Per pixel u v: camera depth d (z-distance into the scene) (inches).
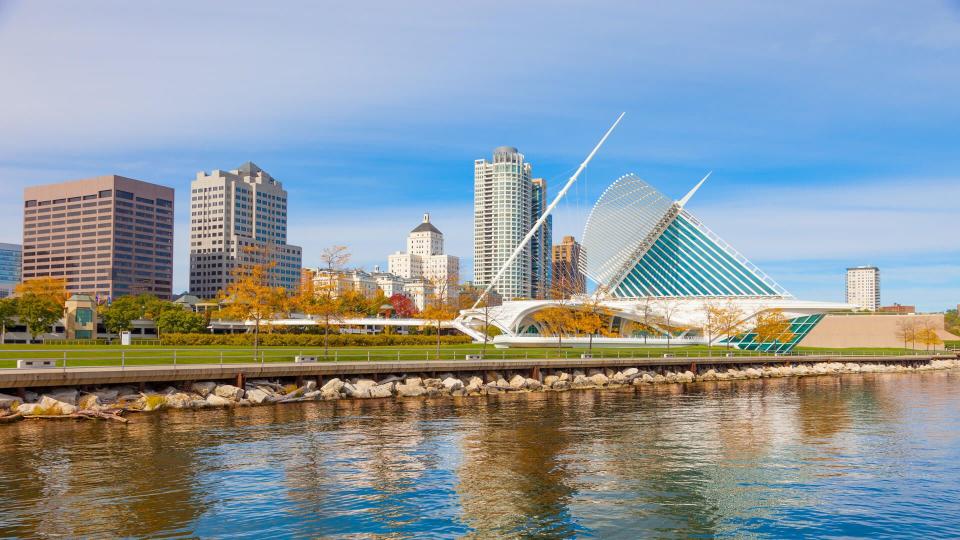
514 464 1136.2
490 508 896.9
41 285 5940.0
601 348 4094.5
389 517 853.2
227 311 3233.3
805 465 1160.2
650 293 5251.0
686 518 872.3
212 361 2207.2
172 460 1112.2
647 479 1053.2
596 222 5570.9
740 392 2519.7
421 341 3927.2
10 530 775.7
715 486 1016.2
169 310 4980.3
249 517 840.9
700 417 1727.4
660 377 3046.3
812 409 1947.6
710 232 5034.5
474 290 5492.1
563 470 1101.7
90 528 788.0
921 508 924.0
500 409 1817.2
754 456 1228.5
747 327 4552.2
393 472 1067.9
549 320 4092.0
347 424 1502.2
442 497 940.0
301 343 3437.5
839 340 7490.2
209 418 1541.6
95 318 5807.1
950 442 1389.0
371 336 3686.0
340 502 908.6
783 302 4606.3
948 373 4141.2
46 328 4820.4
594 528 830.5
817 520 871.1
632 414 1768.0
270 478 1017.5
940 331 7386.8
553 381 2554.1
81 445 1213.7
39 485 953.5
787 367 3885.3
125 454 1148.5
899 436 1464.1
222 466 1080.8
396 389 2110.0
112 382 1617.9
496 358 2925.7
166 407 1653.5
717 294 4943.4
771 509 912.3
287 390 1920.5
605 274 5423.2
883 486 1029.8
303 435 1355.8
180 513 848.3
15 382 1464.1
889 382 3213.6
